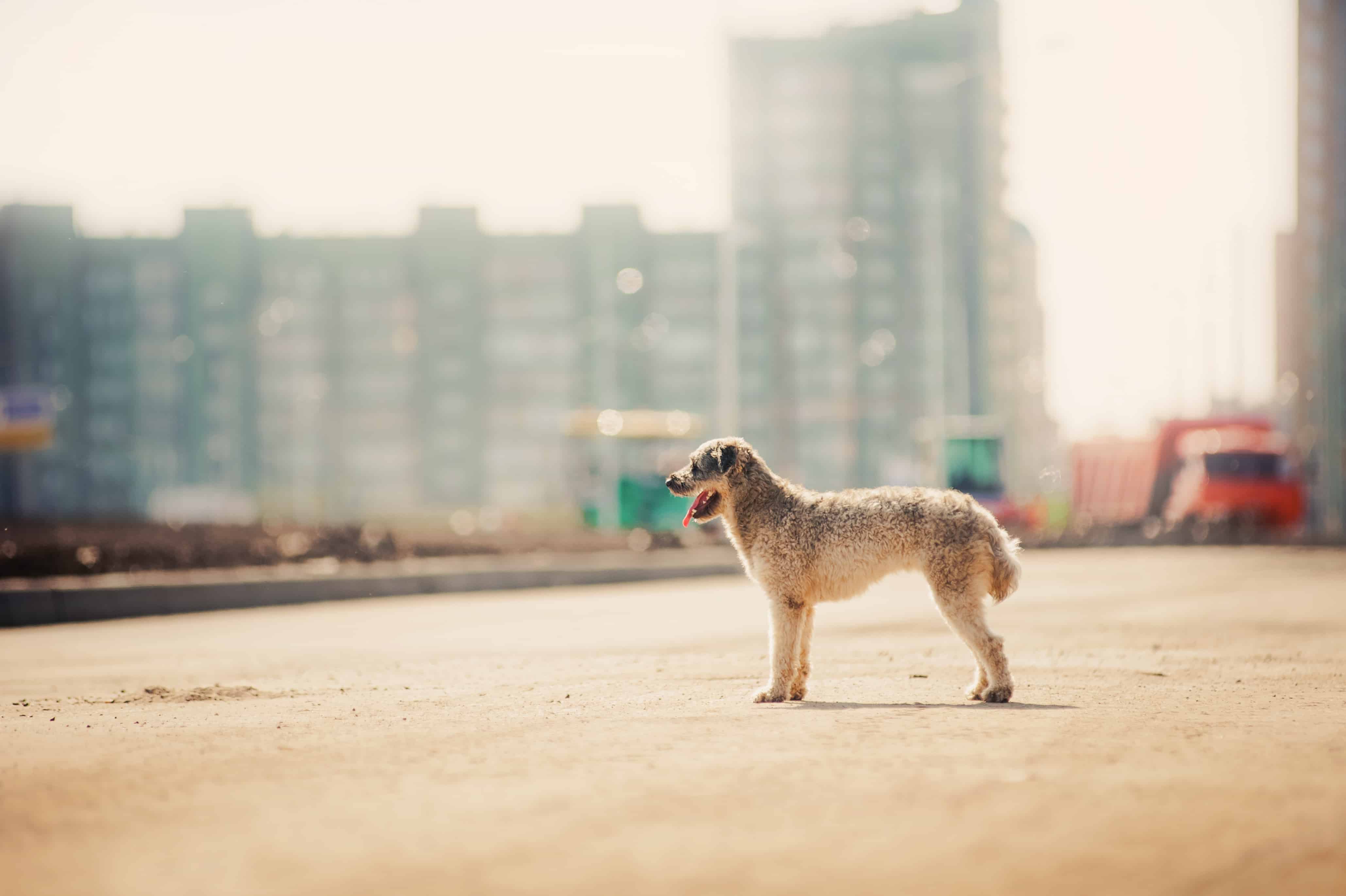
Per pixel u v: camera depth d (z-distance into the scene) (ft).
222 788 20.83
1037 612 64.28
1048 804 18.35
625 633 56.03
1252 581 91.40
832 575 32.32
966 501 31.96
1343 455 289.33
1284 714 28.25
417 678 39.22
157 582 71.15
